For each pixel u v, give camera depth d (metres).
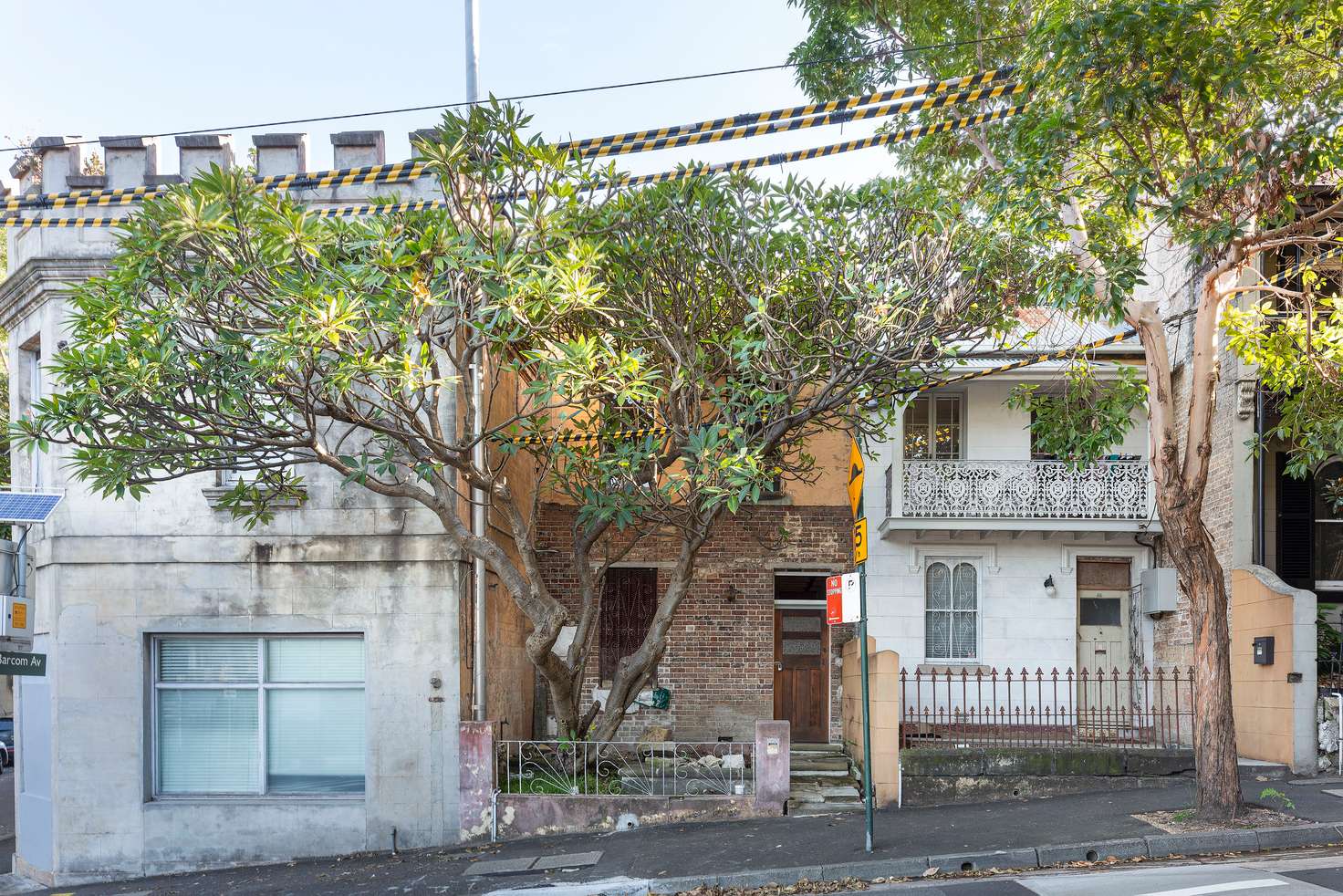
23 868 13.18
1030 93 10.34
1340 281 12.93
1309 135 9.34
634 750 14.02
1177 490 10.08
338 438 12.70
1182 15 8.95
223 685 12.77
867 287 10.93
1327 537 15.44
